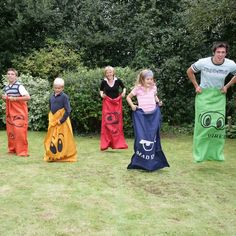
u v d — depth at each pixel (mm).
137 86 6574
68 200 4891
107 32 13328
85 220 4270
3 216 4363
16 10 12945
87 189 5348
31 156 7398
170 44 12477
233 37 11844
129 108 9875
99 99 9875
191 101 12398
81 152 7926
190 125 11867
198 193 5223
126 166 6688
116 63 13570
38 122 10867
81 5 13531
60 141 6914
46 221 4230
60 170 6367
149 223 4211
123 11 13203
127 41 13148
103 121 8055
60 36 13422
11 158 7203
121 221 4258
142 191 5289
